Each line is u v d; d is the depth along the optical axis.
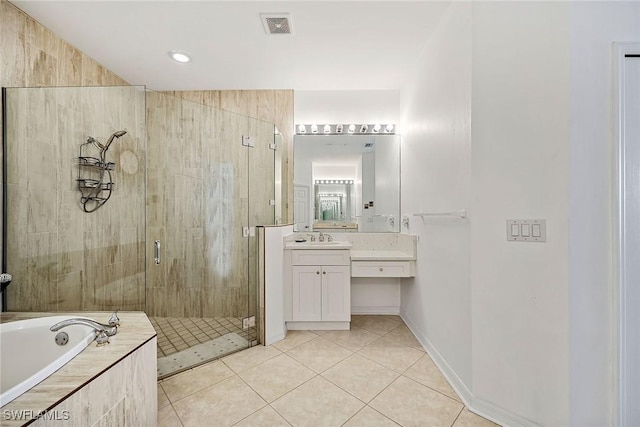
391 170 2.99
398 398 1.55
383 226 3.00
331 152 3.01
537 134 1.26
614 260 1.14
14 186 1.71
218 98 2.90
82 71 2.16
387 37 2.02
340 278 2.44
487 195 1.40
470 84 1.46
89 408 0.98
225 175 2.62
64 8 1.67
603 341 1.15
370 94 3.00
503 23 1.36
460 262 1.59
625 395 1.13
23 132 1.73
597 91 1.17
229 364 1.91
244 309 2.44
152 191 2.68
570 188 1.16
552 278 1.21
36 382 0.94
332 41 2.06
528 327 1.28
